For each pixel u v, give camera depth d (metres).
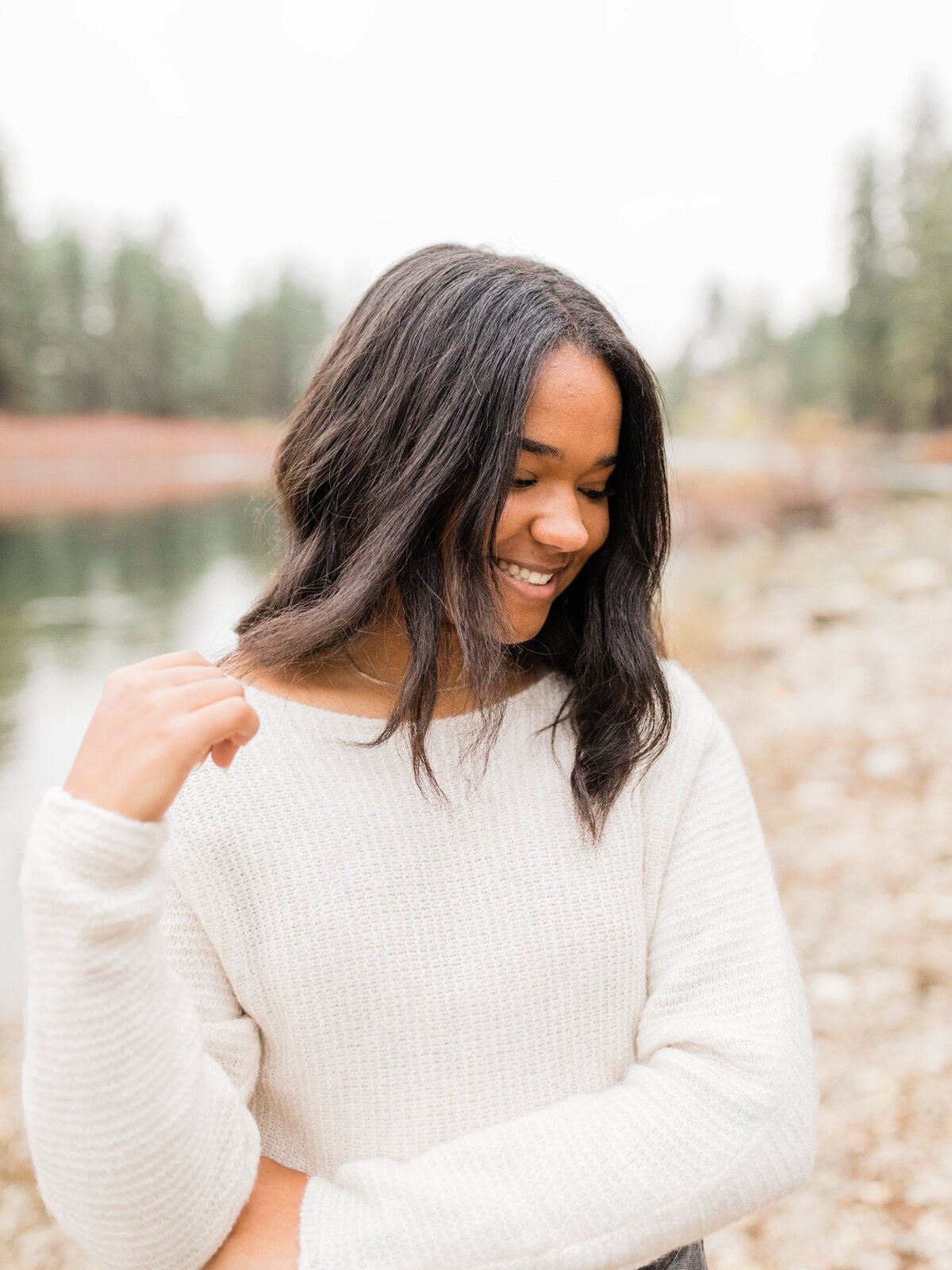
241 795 1.02
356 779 1.05
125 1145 0.79
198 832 1.00
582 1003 1.04
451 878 1.04
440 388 1.00
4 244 38.75
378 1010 0.99
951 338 36.88
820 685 7.14
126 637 10.94
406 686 1.01
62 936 0.78
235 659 1.13
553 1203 0.89
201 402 48.97
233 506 26.16
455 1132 1.01
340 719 1.08
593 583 1.15
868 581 10.95
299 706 1.08
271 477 1.29
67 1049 0.78
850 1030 3.13
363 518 1.06
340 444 1.08
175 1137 0.81
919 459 31.44
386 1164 0.94
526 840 1.07
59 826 0.79
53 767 6.81
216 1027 0.98
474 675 1.01
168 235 47.62
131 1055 0.79
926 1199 2.43
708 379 36.16
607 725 1.10
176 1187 0.82
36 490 29.69
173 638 10.88
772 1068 0.98
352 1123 1.01
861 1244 2.34
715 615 9.97
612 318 1.06
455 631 1.08
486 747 1.09
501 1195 0.89
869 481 21.19
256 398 51.19
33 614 12.22
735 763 1.22
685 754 1.17
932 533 14.03
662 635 1.25
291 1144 1.05
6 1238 2.71
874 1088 2.85
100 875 0.78
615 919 1.06
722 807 1.16
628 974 1.07
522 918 1.04
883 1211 2.42
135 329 45.00
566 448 1.00
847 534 15.47
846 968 3.47
